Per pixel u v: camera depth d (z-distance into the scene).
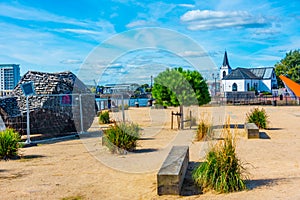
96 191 5.94
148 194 5.60
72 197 5.64
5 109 13.18
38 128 13.41
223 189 5.40
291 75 63.28
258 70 60.97
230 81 55.31
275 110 26.44
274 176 6.27
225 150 5.70
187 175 6.43
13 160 8.78
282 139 11.17
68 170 7.53
